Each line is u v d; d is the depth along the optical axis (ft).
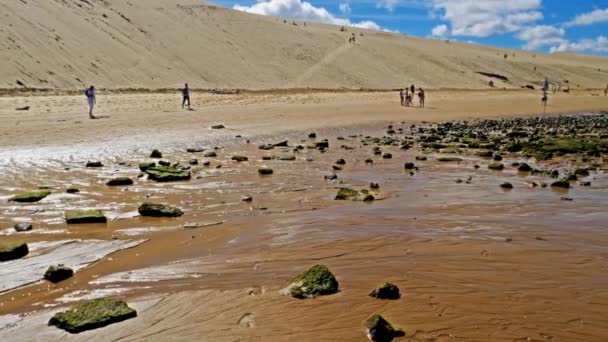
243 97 133.49
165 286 20.51
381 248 24.95
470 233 27.50
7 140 59.67
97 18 186.91
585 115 133.08
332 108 121.29
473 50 415.23
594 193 39.01
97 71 143.54
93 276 21.66
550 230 28.30
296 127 86.33
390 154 57.67
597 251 24.71
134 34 193.16
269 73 219.82
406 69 276.41
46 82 120.67
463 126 97.09
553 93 243.40
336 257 23.76
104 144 60.75
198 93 142.92
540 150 64.03
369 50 291.17
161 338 16.38
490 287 20.18
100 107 98.37
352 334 16.48
